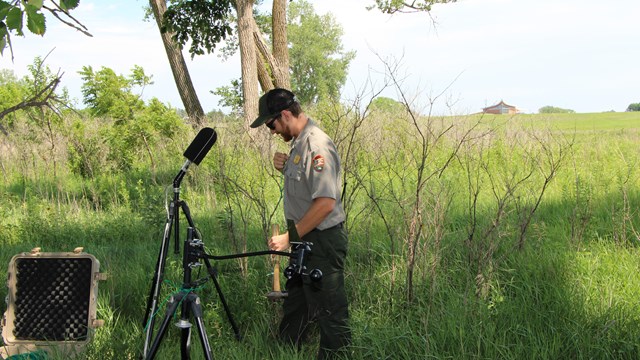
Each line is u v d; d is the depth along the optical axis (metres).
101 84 13.90
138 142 13.74
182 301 3.18
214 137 3.79
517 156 10.84
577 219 6.87
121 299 5.21
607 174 10.00
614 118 64.50
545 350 3.97
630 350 3.99
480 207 7.87
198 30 14.64
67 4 3.30
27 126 14.12
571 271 5.32
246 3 13.80
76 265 4.34
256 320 4.83
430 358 3.97
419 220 4.85
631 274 5.31
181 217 8.27
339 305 3.89
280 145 7.96
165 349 4.16
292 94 3.89
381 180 7.15
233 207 7.64
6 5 3.08
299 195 3.84
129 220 8.52
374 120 7.83
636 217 7.11
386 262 5.58
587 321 4.39
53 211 8.84
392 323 4.49
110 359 4.14
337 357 3.92
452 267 5.51
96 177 12.71
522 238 5.88
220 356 4.12
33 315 4.29
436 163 9.87
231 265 5.79
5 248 7.39
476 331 4.16
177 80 15.79
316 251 3.81
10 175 13.34
